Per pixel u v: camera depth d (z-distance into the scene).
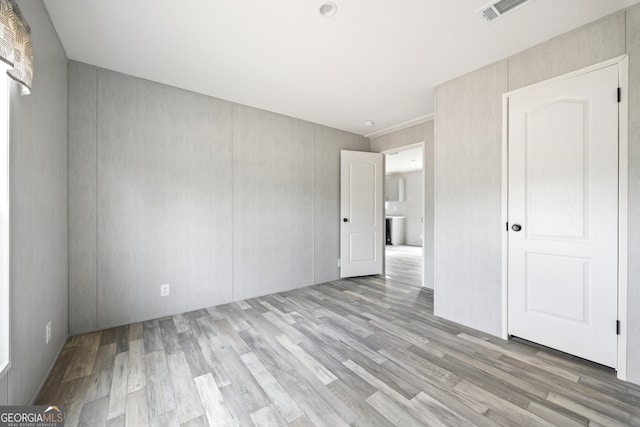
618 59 1.68
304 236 3.78
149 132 2.58
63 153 2.08
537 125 2.03
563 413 1.41
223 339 2.22
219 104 3.01
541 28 1.84
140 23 1.80
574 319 1.88
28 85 1.23
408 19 1.76
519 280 2.13
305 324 2.53
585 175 1.82
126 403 1.48
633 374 1.64
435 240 2.70
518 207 2.13
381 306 3.01
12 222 1.25
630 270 1.66
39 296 1.57
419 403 1.49
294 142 3.66
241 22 1.79
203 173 2.90
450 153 2.56
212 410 1.44
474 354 1.99
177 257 2.75
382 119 3.72
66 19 1.76
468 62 2.26
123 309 2.47
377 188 4.42
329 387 1.62
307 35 1.93
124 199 2.46
